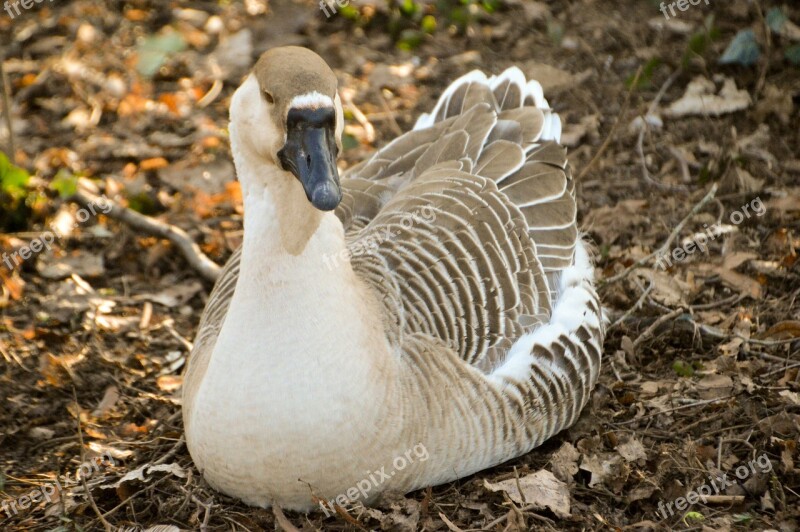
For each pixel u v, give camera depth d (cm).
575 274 1121
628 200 1474
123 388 1223
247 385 877
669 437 1059
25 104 1784
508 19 1920
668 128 1608
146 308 1365
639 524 933
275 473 902
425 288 976
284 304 866
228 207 1558
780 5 1778
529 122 1216
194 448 945
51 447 1130
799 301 1258
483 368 978
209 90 1819
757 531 921
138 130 1717
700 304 1285
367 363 882
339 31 1928
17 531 985
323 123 821
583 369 1066
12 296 1383
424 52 1856
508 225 1062
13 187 1506
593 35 1834
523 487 970
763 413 1066
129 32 1958
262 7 2002
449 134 1190
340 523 938
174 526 944
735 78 1673
